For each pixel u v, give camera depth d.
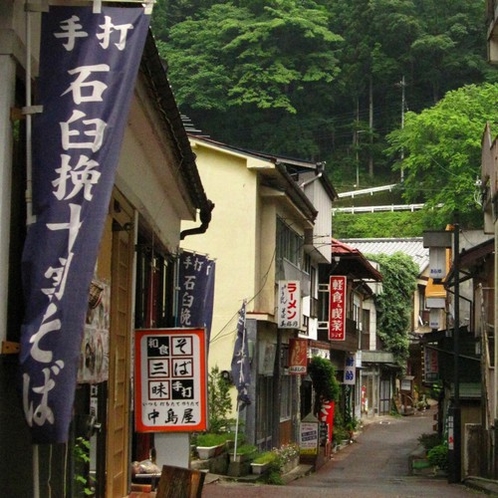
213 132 64.06
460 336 30.06
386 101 80.06
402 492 20.73
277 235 26.59
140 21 6.38
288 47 68.31
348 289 42.03
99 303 8.42
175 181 13.73
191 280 17.09
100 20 6.37
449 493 21.02
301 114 71.81
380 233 70.50
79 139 6.21
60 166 6.18
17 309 6.89
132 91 6.30
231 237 25.17
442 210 59.41
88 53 6.31
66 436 5.88
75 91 6.27
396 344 58.03
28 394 5.89
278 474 24.16
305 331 32.97
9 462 6.55
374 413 59.44
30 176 6.21
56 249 6.06
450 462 26.09
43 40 6.34
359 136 78.56
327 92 72.25
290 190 26.22
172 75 61.53
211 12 63.69
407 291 58.25
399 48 78.06
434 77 77.31
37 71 7.16
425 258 62.69
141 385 11.25
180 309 17.00
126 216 11.56
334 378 36.59
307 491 19.25
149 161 12.52
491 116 60.31
